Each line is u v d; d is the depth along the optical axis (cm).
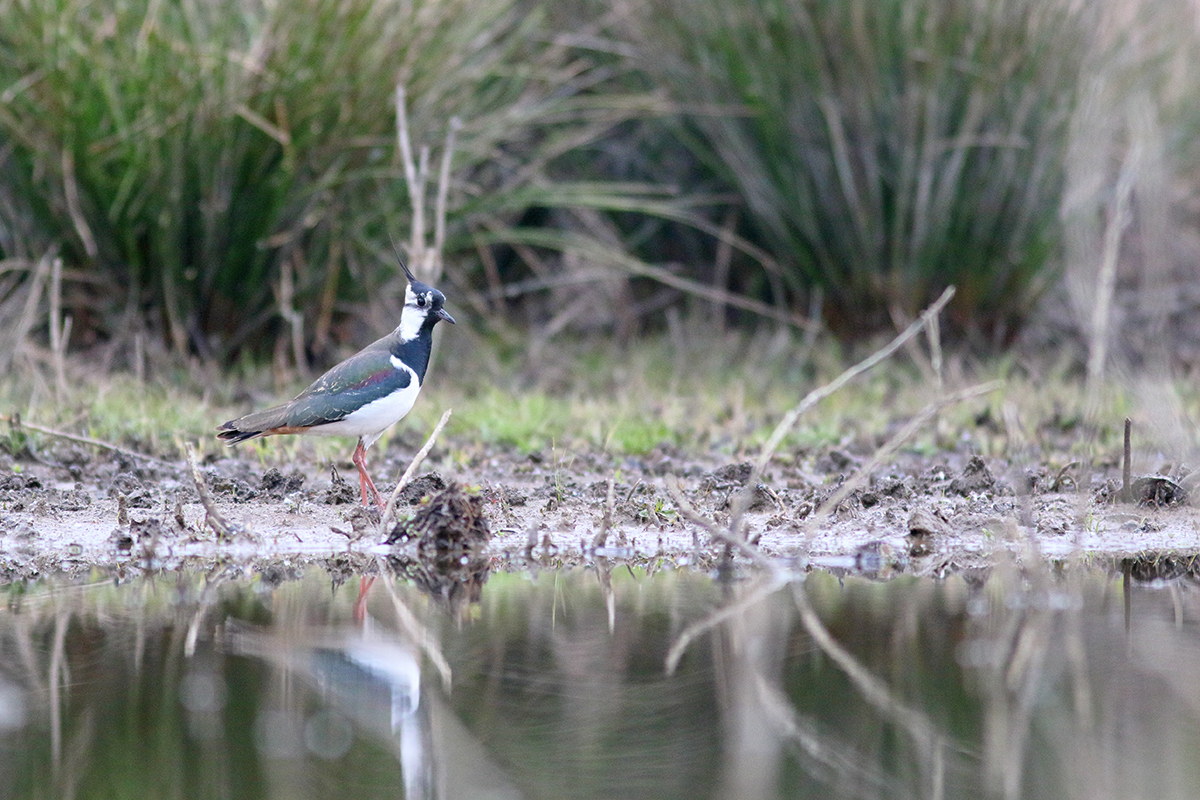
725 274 1719
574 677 684
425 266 1273
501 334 1609
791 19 1533
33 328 1426
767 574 884
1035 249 1555
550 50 1597
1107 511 1024
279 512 1000
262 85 1338
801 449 1213
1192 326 1617
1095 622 771
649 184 1725
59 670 679
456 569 896
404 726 621
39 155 1345
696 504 1041
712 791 557
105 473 1077
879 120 1552
